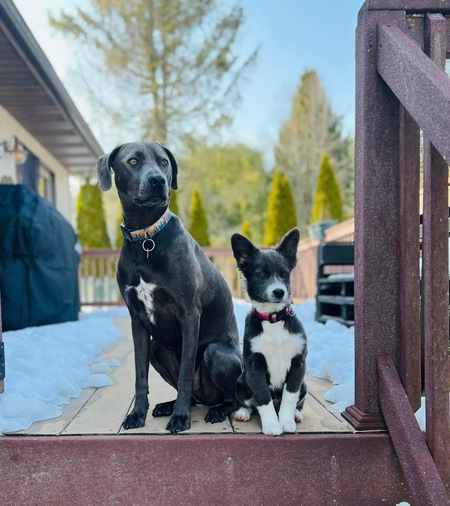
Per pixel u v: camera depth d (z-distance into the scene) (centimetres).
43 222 535
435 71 167
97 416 227
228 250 1070
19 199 510
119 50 1711
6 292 511
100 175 250
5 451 193
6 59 581
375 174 207
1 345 234
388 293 210
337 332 491
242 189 2531
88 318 739
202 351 260
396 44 186
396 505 199
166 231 234
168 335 247
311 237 890
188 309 232
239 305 923
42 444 194
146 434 202
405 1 203
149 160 238
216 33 1769
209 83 1791
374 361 210
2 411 212
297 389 219
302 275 955
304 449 199
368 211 208
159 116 1783
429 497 177
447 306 189
